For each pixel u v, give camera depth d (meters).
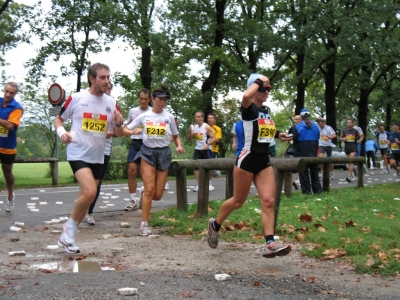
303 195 12.62
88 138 6.66
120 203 13.12
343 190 14.59
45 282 5.09
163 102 8.55
